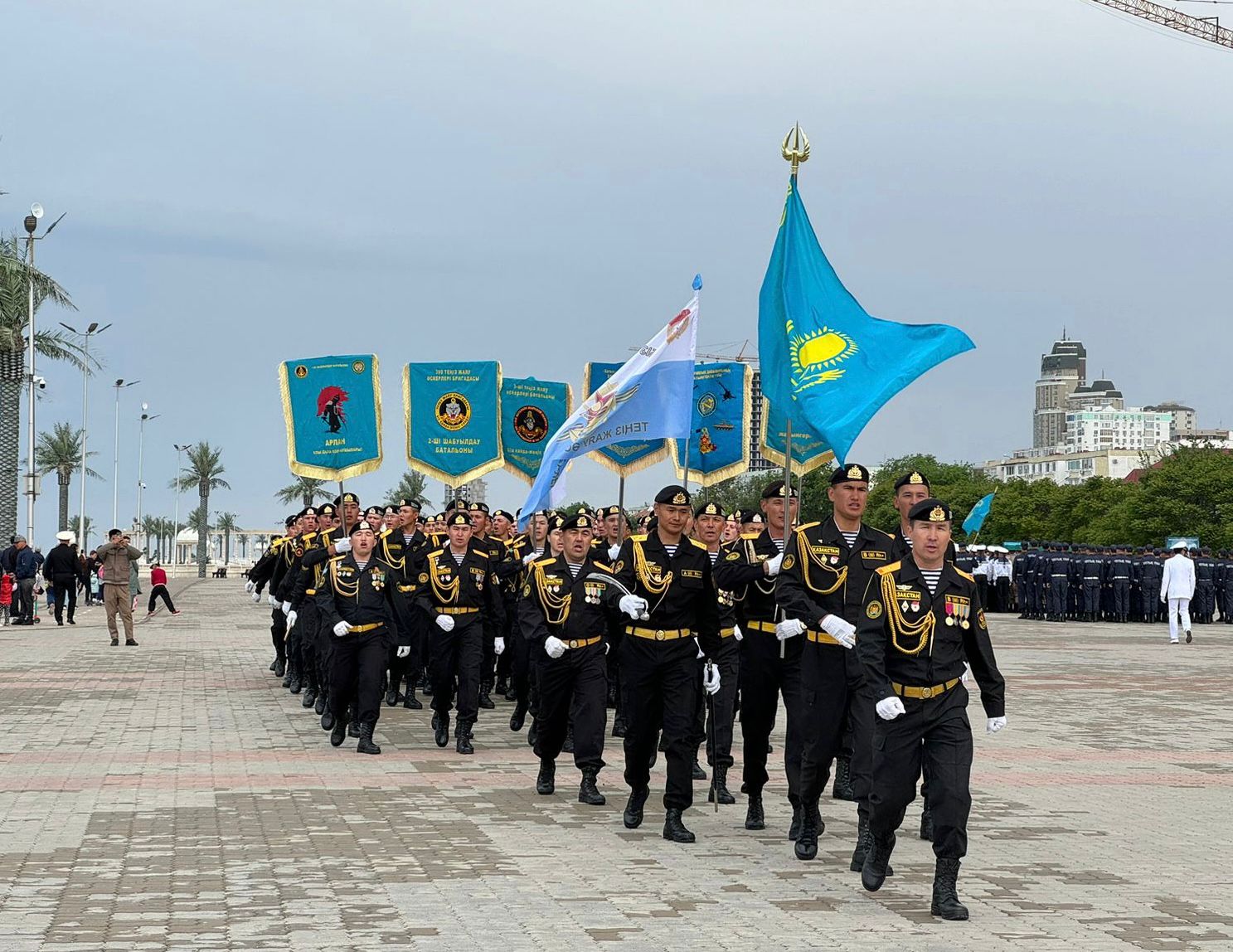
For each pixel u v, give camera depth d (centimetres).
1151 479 8488
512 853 1010
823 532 1013
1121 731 1752
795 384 1266
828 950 760
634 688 1088
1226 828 1123
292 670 2156
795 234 1297
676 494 1081
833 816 1168
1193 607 4397
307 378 2130
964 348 1270
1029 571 4581
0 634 3469
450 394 2155
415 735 1680
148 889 896
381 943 771
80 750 1514
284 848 1024
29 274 4906
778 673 1086
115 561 3095
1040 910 855
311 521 2141
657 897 880
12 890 893
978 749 1588
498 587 1580
